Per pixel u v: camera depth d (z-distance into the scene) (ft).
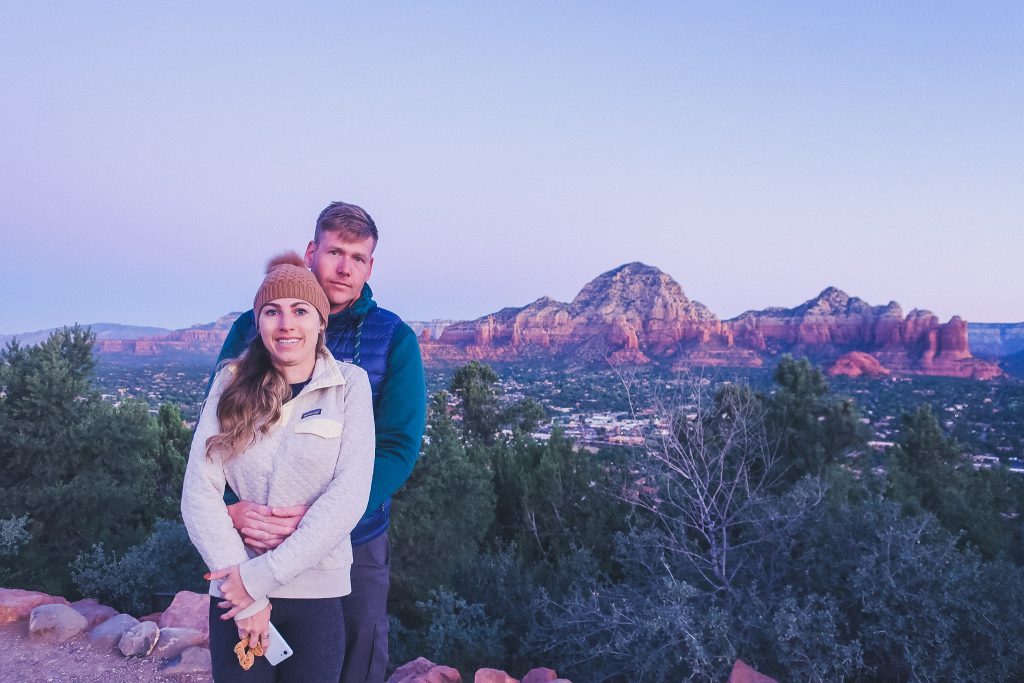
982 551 44.62
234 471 6.41
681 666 26.21
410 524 46.68
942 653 24.17
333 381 6.70
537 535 48.11
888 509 30.30
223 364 6.85
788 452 52.90
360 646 7.87
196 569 33.30
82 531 45.34
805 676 25.22
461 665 33.47
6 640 15.60
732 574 30.68
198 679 14.08
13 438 43.14
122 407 50.67
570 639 29.96
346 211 8.40
